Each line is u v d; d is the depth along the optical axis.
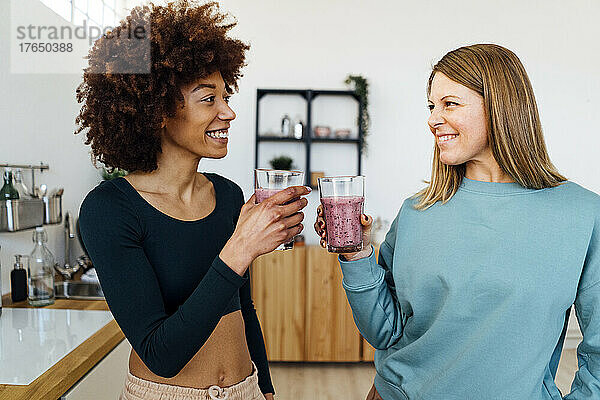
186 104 1.22
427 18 4.71
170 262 1.23
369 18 4.71
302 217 1.12
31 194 2.64
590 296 1.31
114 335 1.96
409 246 1.44
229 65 1.33
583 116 4.73
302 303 4.30
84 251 3.48
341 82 4.72
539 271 1.28
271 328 4.30
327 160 4.76
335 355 4.31
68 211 3.31
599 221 1.30
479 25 4.70
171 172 1.28
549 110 4.73
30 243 2.84
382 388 1.54
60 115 3.23
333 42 4.71
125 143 1.22
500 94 1.29
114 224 1.16
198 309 1.05
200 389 1.26
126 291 1.13
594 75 4.71
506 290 1.28
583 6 4.68
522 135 1.31
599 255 1.29
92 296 2.81
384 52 4.71
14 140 2.67
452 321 1.33
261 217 1.06
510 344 1.28
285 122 4.62
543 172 1.33
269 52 4.70
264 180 1.14
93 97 1.24
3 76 2.56
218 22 1.33
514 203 1.34
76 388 1.62
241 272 1.06
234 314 1.36
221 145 1.28
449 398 1.33
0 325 2.10
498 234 1.32
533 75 4.73
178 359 1.07
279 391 3.79
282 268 4.30
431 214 1.43
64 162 3.29
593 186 4.75
